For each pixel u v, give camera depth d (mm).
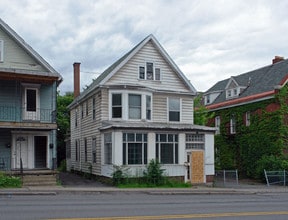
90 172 31453
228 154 39094
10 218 11148
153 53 31047
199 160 29078
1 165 25344
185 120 32062
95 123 30469
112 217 11586
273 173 31016
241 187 28062
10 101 25844
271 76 37562
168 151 28047
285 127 32938
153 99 30812
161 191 22984
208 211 13789
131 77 29984
